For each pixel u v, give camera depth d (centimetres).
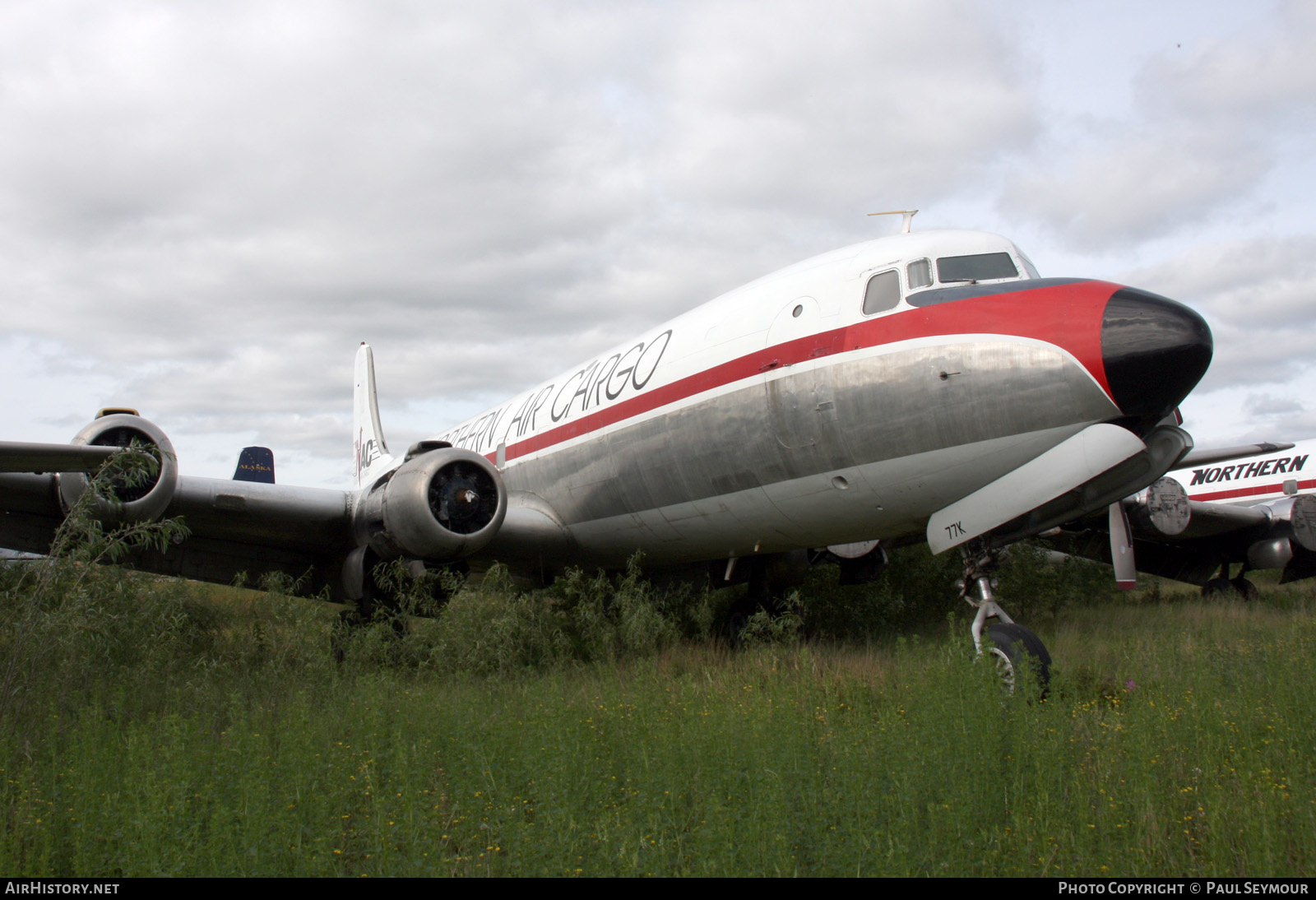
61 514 816
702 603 1016
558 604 940
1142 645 864
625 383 932
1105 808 362
